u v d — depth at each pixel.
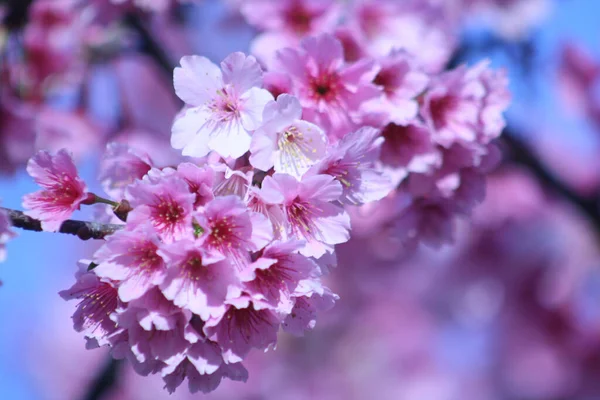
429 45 0.78
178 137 0.64
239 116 0.64
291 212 0.63
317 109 0.66
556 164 1.19
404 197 0.71
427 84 0.69
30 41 0.88
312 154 0.64
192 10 0.93
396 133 0.69
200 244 0.62
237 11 0.85
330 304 0.63
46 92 0.90
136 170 0.66
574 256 1.26
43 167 0.64
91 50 0.92
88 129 0.94
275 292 0.62
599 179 1.19
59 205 0.64
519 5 0.97
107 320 0.63
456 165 0.69
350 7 0.76
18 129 0.86
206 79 0.64
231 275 0.62
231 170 0.63
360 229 0.80
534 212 1.21
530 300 1.32
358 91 0.67
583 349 1.31
